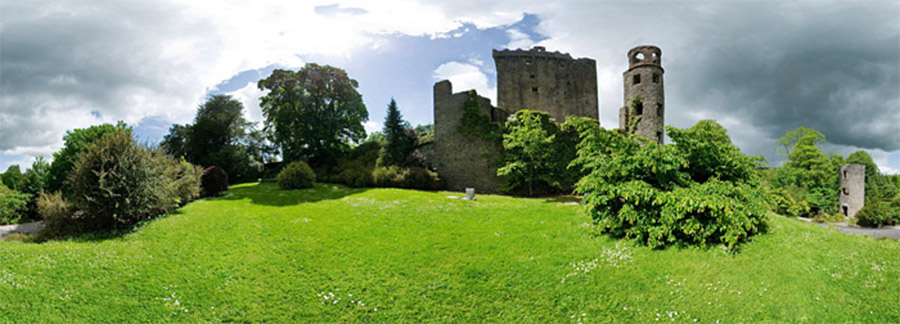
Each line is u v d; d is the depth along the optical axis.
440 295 7.16
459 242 10.12
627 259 7.99
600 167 9.71
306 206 16.34
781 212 31.23
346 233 11.24
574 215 13.02
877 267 6.35
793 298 5.85
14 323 5.95
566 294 6.93
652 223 8.50
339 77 36.59
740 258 7.30
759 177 10.08
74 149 19.64
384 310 6.70
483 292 7.21
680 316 5.89
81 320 6.22
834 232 8.50
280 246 9.98
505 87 41.59
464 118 26.52
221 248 9.84
